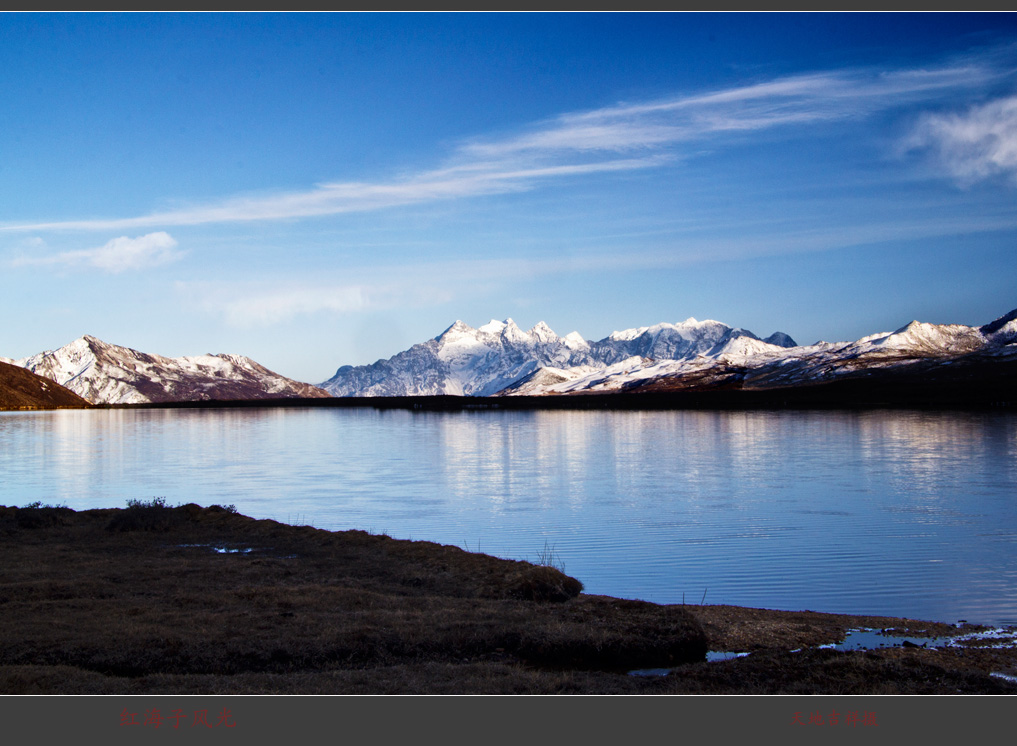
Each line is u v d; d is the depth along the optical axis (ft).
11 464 273.75
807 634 70.74
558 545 123.44
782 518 146.51
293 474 235.40
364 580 87.30
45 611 68.85
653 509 159.84
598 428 460.14
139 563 95.04
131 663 56.03
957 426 401.49
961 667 59.67
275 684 51.52
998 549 116.37
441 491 193.16
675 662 62.08
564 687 51.96
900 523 139.23
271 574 89.20
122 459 291.99
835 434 367.45
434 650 61.57
